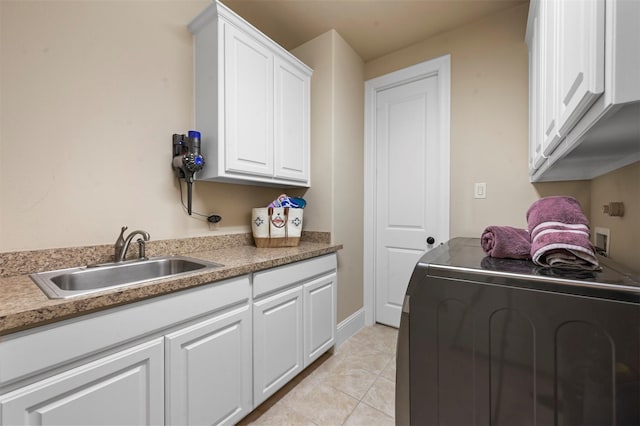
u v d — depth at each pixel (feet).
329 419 4.69
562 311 2.17
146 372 3.23
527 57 6.21
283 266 5.17
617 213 3.59
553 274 2.36
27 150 3.76
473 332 2.53
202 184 5.87
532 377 2.27
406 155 8.07
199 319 3.78
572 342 2.14
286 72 6.49
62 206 4.05
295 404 5.05
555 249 2.66
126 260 4.53
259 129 5.81
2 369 2.28
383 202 8.48
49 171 3.94
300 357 5.56
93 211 4.34
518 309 2.34
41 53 3.87
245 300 4.43
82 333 2.71
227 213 6.38
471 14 6.60
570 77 2.30
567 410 2.14
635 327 1.95
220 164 5.13
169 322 3.39
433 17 6.68
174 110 5.35
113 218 4.56
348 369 6.15
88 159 4.30
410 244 8.02
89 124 4.31
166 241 5.17
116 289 2.96
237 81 5.36
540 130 4.07
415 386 2.78
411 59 7.80
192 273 3.68
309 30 7.11
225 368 4.07
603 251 4.27
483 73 6.73
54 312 2.48
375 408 4.95
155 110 5.08
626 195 3.48
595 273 2.41
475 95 6.82
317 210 7.29
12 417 2.34
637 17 1.42
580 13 1.99
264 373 4.73
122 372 3.04
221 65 5.13
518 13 6.31
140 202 4.89
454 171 7.11
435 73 7.52
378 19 6.73
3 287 3.09
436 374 2.68
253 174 5.77
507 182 6.43
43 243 3.88
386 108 8.41
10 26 3.64
